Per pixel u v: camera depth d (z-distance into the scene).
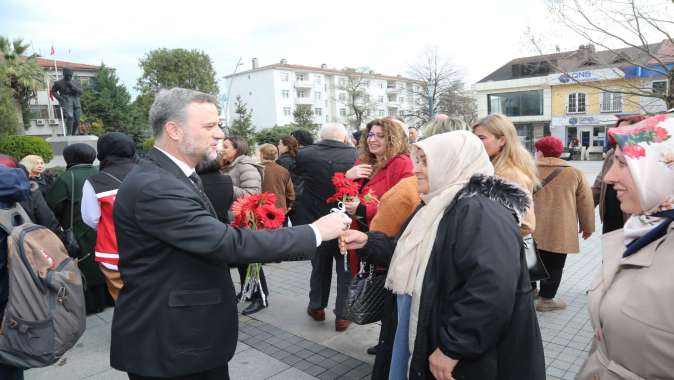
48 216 3.83
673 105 8.37
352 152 4.13
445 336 1.63
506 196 1.69
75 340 2.35
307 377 3.06
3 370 2.29
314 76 64.88
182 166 1.85
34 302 2.19
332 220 1.95
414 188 2.59
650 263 1.29
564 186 3.91
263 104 62.09
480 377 1.63
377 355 2.16
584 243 6.45
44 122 38.38
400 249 1.94
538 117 35.66
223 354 1.83
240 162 5.22
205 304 1.75
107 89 40.03
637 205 1.36
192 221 1.65
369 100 57.62
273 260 1.80
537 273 3.16
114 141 3.68
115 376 3.17
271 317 4.15
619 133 1.34
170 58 48.72
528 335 1.69
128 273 1.76
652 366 1.25
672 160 1.25
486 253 1.57
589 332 3.59
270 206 2.81
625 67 9.95
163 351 1.71
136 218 1.69
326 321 4.05
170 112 1.77
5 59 22.80
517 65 36.78
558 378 2.92
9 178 2.26
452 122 2.66
